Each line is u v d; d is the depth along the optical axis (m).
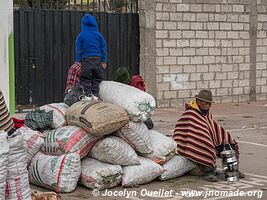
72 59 14.08
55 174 6.42
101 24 14.47
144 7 14.72
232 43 16.59
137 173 6.75
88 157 6.86
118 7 14.86
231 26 16.52
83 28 8.17
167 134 10.86
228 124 12.57
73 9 14.07
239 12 16.67
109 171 6.57
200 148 7.18
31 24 13.44
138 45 15.04
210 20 16.00
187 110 7.39
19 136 5.05
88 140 6.62
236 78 16.83
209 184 7.05
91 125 6.40
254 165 8.23
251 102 17.08
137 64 15.06
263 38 17.42
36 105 13.62
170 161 7.17
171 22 15.21
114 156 6.57
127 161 6.71
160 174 7.03
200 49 15.88
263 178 7.41
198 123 7.26
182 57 15.52
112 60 14.68
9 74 9.54
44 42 13.65
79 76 8.09
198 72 15.89
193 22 15.64
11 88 9.60
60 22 13.85
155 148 7.01
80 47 8.08
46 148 6.76
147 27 14.77
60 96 13.98
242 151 9.35
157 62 15.05
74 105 6.94
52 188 6.48
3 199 4.86
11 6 9.39
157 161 7.02
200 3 15.73
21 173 5.04
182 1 15.37
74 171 6.47
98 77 7.90
